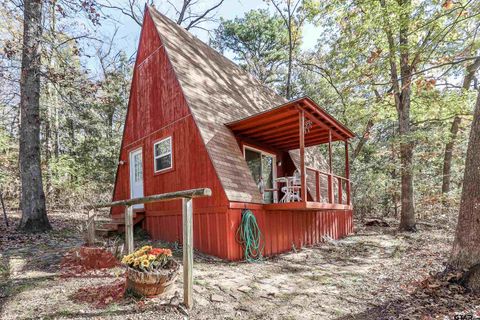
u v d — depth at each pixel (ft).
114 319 11.05
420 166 41.42
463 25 29.45
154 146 29.73
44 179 45.55
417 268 19.49
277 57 71.97
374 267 20.49
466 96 37.24
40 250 21.24
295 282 16.87
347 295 14.89
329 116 25.62
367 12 36.04
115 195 37.24
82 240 25.18
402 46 32.22
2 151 44.83
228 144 25.25
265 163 32.83
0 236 24.81
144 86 32.37
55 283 14.57
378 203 52.47
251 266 19.80
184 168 25.17
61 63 30.14
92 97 35.29
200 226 23.18
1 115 45.93
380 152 48.98
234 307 12.89
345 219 37.14
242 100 32.91
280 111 22.82
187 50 31.35
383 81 43.75
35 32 27.78
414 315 12.08
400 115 36.68
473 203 14.74
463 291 14.11
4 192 44.37
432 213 49.11
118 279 15.01
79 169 51.24
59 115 54.75
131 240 17.63
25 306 12.01
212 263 19.90
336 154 59.52
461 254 15.03
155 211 28.48
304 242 28.35
